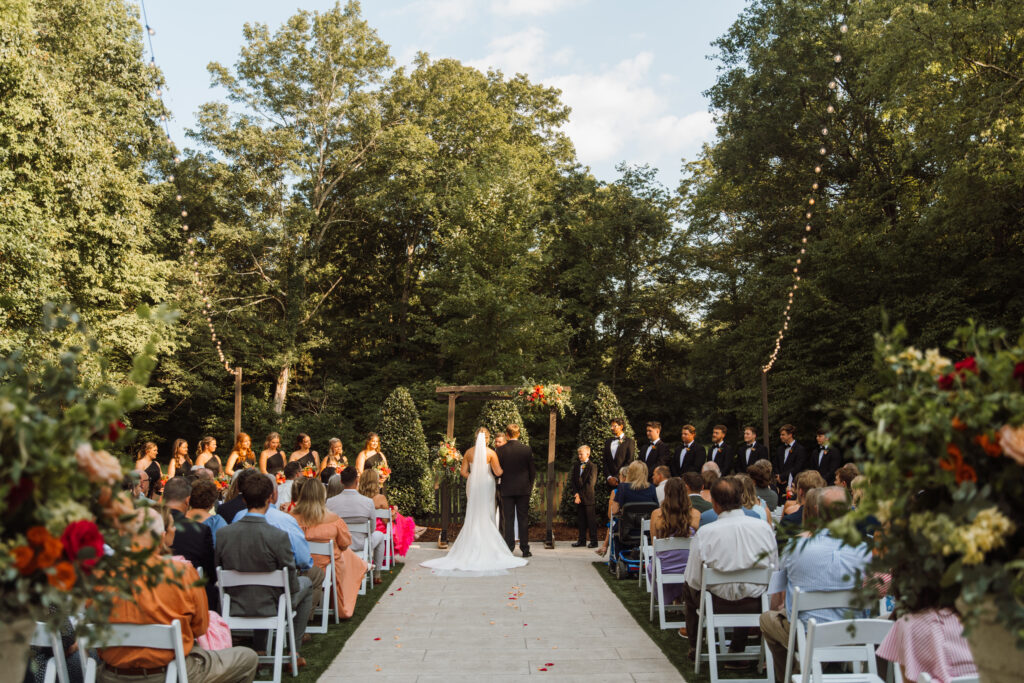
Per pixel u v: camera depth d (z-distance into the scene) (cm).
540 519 1634
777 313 2405
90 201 2062
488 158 3158
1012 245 2069
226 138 3089
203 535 619
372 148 3347
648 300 3353
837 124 2498
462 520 1585
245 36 3272
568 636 758
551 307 2914
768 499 914
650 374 3572
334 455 1220
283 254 3222
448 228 2916
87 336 291
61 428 260
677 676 622
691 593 664
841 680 465
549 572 1127
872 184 2447
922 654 342
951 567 242
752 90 2608
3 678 262
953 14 1670
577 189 3484
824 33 2425
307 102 3294
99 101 2330
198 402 3294
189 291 2895
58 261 1972
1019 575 228
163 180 3088
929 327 2022
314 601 765
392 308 3534
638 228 3384
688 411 3350
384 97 3384
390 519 1148
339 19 3319
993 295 2056
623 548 1070
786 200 2692
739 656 625
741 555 605
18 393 264
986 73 1738
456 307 2759
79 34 2266
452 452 1358
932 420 247
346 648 717
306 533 777
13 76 1714
